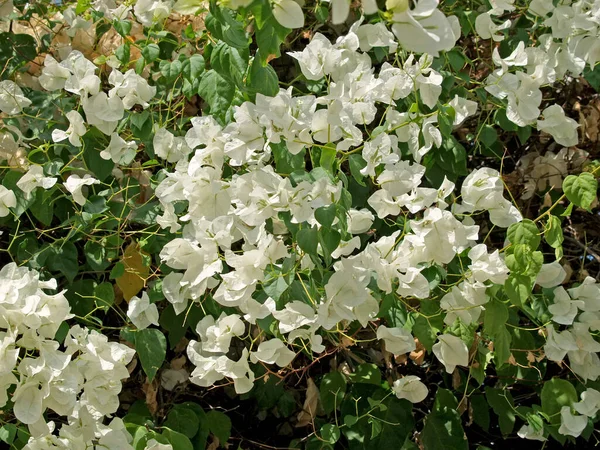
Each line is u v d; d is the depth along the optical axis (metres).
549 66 0.76
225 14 0.46
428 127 0.69
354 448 0.74
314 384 0.78
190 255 0.63
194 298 0.63
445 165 0.74
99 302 0.75
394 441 0.73
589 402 0.73
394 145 0.62
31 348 0.57
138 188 0.78
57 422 0.79
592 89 0.94
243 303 0.59
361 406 0.75
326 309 0.56
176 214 0.70
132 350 0.63
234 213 0.58
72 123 0.70
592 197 0.65
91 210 0.71
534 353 0.78
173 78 0.72
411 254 0.61
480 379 0.72
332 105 0.55
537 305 0.73
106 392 0.62
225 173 0.70
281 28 0.37
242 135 0.56
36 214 0.72
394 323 0.67
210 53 0.68
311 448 0.74
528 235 0.63
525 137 0.77
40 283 0.61
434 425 0.74
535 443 0.94
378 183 0.61
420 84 0.67
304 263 0.60
